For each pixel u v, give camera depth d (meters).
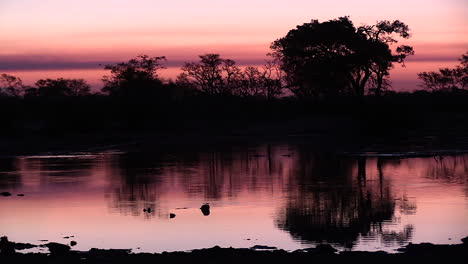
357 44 113.50
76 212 31.14
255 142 88.12
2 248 22.00
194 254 20.58
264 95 153.75
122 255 20.75
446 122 107.69
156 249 22.86
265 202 33.31
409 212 29.45
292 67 124.75
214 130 114.75
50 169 53.81
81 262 19.70
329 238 24.22
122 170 51.81
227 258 20.00
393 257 19.73
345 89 121.00
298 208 31.22
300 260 19.59
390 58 114.44
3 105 122.31
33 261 19.88
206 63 161.00
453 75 168.88
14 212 31.36
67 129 115.56
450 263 18.91
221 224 27.28
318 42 116.50
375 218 28.20
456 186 37.97
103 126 120.50
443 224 26.44
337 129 105.06
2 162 62.69
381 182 40.53
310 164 53.75
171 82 151.12
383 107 110.81
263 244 23.39
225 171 49.75
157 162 58.97
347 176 44.25
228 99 144.12
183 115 131.75
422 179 41.66
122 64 139.25
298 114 125.81
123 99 127.94
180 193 37.44
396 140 81.50
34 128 115.56
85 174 49.06
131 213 30.58
